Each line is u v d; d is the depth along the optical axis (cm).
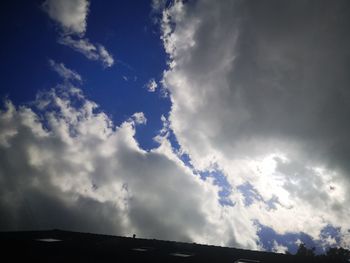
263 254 1456
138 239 1597
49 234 1606
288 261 1406
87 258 1352
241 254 1474
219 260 1412
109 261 1339
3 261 1267
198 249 1527
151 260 1353
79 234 1639
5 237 1399
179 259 1383
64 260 1334
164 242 1577
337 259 1377
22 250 1324
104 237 1622
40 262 1300
